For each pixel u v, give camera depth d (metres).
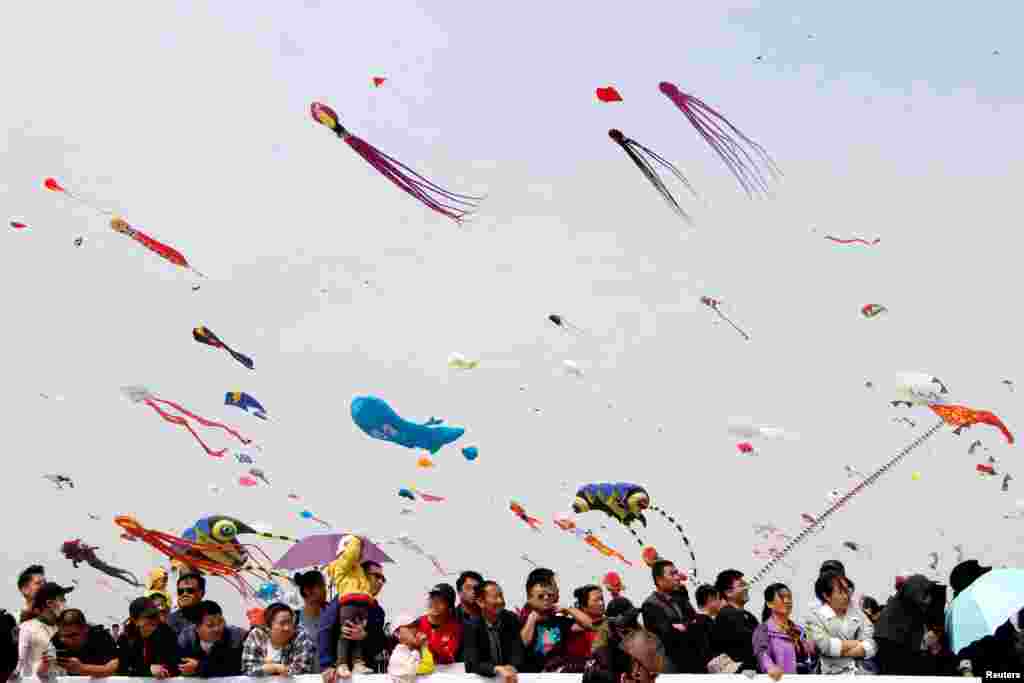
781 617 8.62
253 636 8.12
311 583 8.67
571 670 8.45
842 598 8.83
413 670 7.91
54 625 8.02
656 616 8.59
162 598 9.53
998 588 8.56
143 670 8.02
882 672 8.80
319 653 7.99
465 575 8.74
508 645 8.25
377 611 8.28
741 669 8.57
